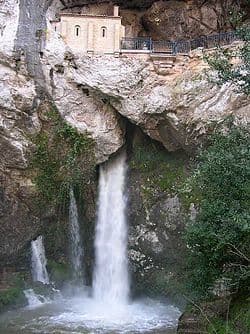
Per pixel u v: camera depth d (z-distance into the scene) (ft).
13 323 66.80
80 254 90.17
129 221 87.71
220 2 87.97
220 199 44.21
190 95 79.41
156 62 83.46
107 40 84.64
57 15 88.58
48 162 85.92
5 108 81.30
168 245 83.25
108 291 86.69
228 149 43.32
